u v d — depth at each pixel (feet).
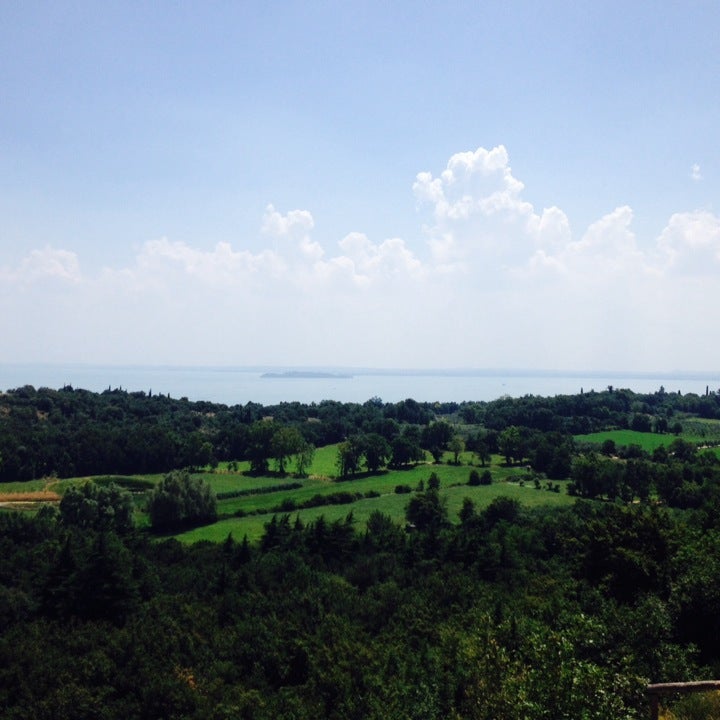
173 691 96.07
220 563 203.92
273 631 124.98
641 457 448.24
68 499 300.40
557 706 51.42
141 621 132.26
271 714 88.79
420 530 290.15
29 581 174.91
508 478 431.02
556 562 198.39
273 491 402.52
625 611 84.84
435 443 547.90
